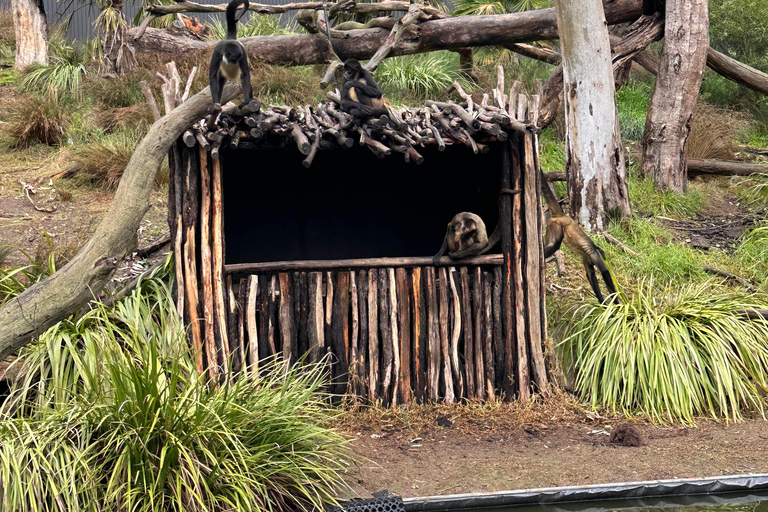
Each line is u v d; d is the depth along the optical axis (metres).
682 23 12.38
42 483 5.28
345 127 7.18
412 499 5.92
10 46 18.09
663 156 12.76
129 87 14.34
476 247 7.84
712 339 8.08
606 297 9.15
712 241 11.55
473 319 8.03
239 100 13.48
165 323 7.07
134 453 5.39
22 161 12.73
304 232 9.73
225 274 7.46
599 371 8.22
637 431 7.44
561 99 13.17
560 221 8.74
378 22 13.02
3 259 9.44
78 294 6.48
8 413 6.02
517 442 7.20
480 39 12.76
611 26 14.30
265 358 7.21
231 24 6.95
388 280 7.83
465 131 7.79
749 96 17.69
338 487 6.05
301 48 13.91
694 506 6.14
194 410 5.75
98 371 6.16
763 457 6.78
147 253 10.34
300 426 6.07
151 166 6.70
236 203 9.53
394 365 7.78
